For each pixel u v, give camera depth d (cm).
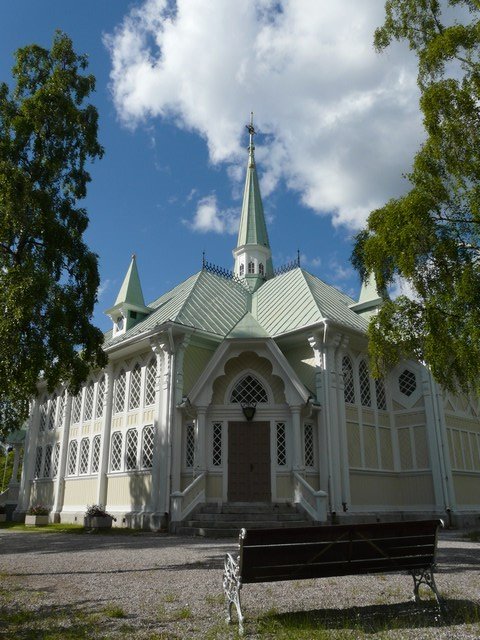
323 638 488
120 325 2552
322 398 1911
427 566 643
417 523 640
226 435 1878
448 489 2003
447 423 2169
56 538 1605
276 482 1811
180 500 1709
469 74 1283
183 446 1900
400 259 1224
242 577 556
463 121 1227
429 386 2125
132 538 1551
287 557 582
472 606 615
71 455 2541
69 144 1825
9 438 3453
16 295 1397
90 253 1741
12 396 1688
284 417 1878
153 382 2108
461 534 1642
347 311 2362
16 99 1820
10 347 1433
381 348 1312
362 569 621
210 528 1602
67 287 1655
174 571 895
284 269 2758
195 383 1967
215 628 534
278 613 596
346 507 1819
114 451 2211
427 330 1209
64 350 1484
